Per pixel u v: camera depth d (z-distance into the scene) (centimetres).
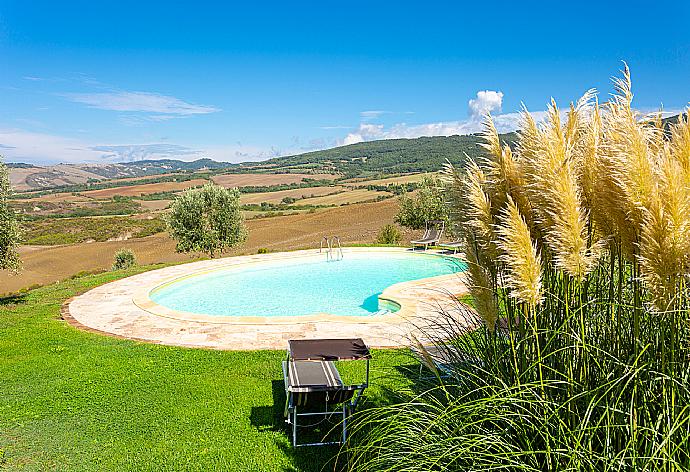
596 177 290
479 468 276
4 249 1277
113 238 5538
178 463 472
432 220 2480
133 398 623
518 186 314
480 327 371
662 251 246
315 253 1978
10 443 517
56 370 725
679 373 275
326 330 930
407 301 1132
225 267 1734
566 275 316
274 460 472
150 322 1014
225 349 815
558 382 299
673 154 264
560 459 271
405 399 427
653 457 240
